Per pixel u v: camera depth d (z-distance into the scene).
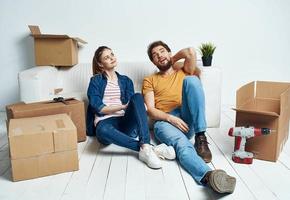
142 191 1.46
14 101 3.17
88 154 1.95
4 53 3.08
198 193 1.43
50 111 2.02
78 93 2.57
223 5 3.03
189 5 3.02
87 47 3.08
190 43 3.10
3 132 2.46
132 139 1.87
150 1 3.00
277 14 3.04
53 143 1.62
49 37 2.63
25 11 2.99
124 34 3.06
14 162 1.56
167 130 1.91
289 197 1.38
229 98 3.23
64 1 2.97
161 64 2.22
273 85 2.05
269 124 1.75
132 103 1.91
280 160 1.81
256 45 3.12
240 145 1.80
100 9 3.00
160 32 3.07
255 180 1.55
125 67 2.74
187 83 1.88
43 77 2.30
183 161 1.66
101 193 1.44
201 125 1.84
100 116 2.10
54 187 1.51
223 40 3.11
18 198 1.41
